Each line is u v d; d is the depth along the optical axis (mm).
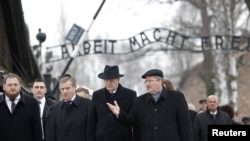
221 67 42312
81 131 14711
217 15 41125
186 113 13766
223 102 42281
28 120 13172
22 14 20047
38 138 13250
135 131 13969
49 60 27781
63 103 14906
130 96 14398
